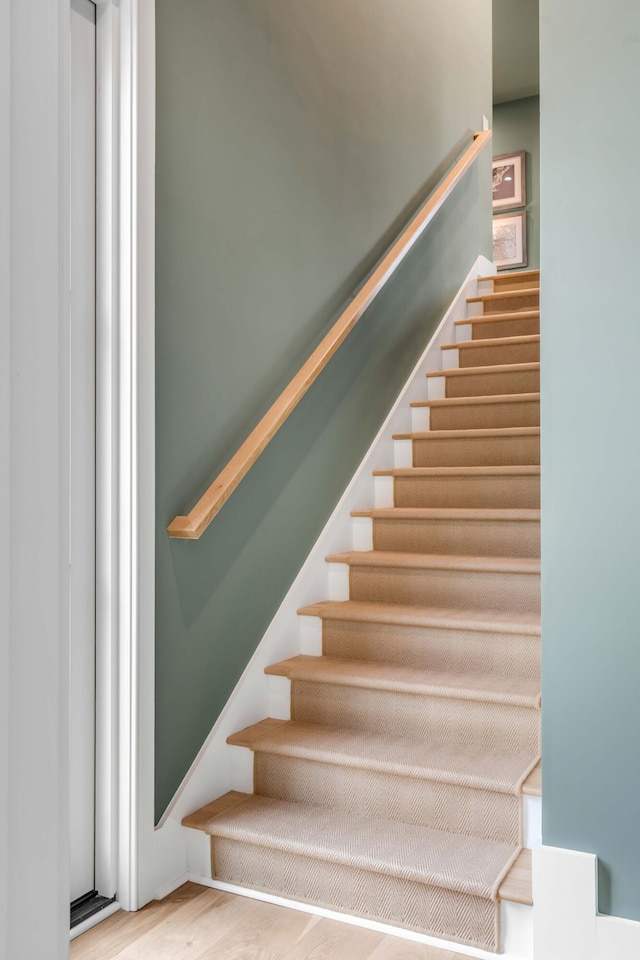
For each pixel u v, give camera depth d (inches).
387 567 112.0
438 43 164.6
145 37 78.7
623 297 66.7
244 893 81.0
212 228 91.3
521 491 121.4
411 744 89.0
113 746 77.6
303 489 111.0
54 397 13.6
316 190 114.6
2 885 12.3
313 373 104.3
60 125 13.8
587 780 66.9
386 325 138.6
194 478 87.7
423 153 155.0
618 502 66.6
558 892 66.7
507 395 140.8
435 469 126.9
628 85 66.5
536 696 84.1
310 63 113.7
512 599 103.3
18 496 12.8
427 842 78.0
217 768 90.4
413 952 70.3
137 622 77.5
